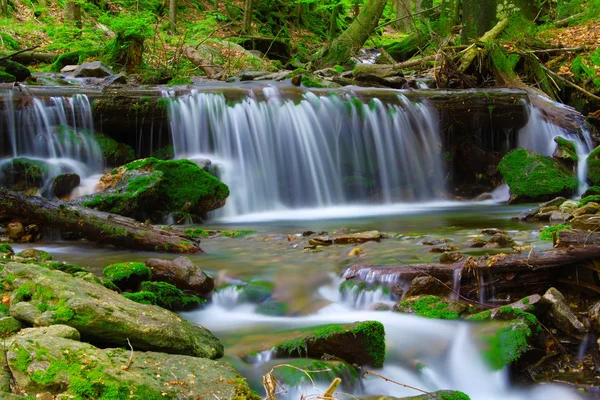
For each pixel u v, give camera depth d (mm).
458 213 10016
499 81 14016
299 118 11414
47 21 19266
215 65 17188
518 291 5402
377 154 11812
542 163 11156
